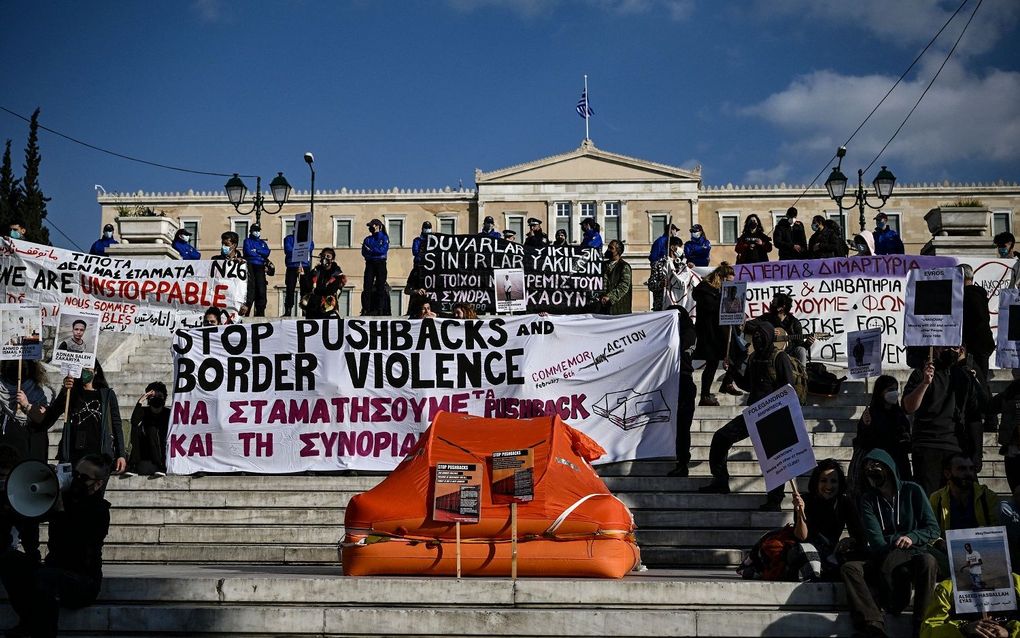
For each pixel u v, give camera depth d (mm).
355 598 9453
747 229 21812
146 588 9562
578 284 21031
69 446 12539
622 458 14531
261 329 15016
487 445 10742
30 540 10312
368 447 14758
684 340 16016
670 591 9359
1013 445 11625
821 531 9945
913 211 72812
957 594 8297
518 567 10055
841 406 15984
